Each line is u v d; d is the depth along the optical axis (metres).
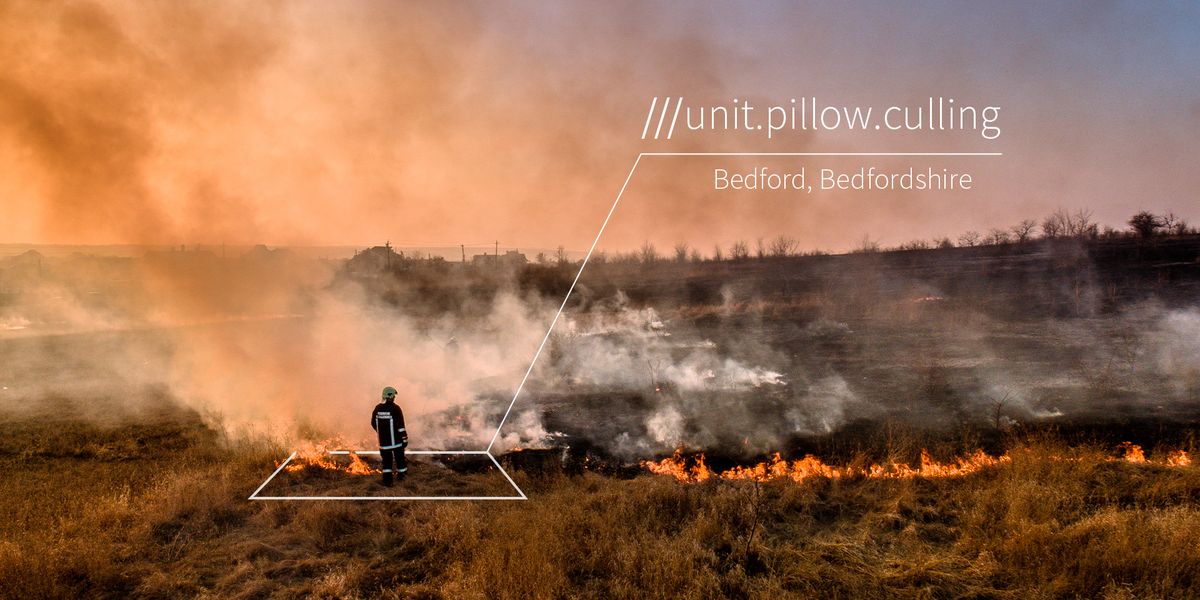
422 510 7.08
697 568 5.58
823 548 5.98
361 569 5.73
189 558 6.07
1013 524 6.17
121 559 6.00
